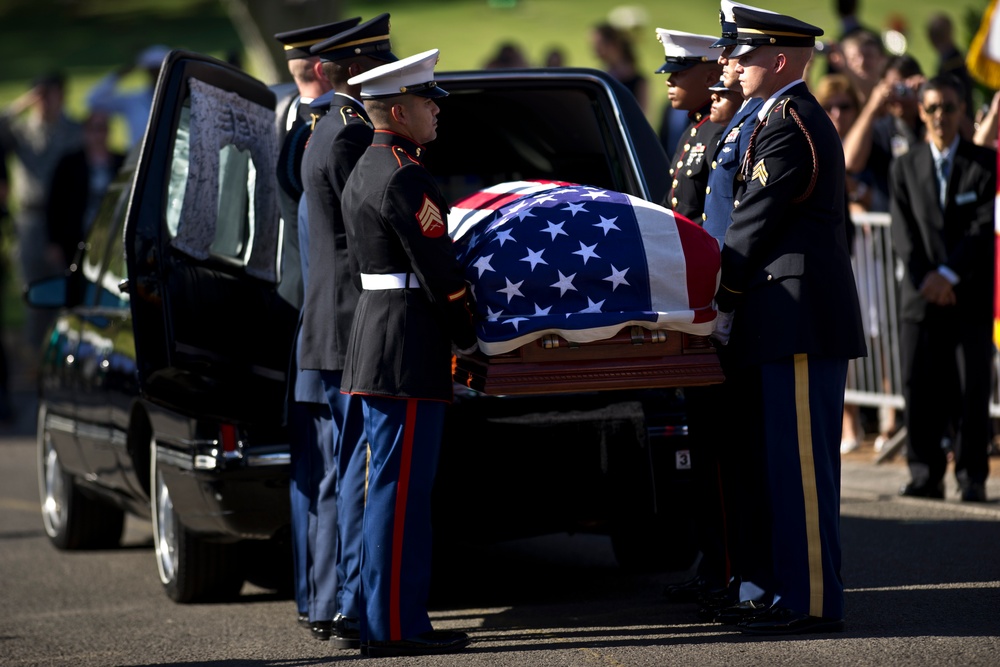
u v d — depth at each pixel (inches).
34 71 5797.2
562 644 722.8
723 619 746.8
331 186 721.6
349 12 6530.5
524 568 954.7
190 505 828.6
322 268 733.3
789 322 690.2
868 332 1283.2
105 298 1012.5
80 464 1032.2
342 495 742.5
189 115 788.0
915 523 996.6
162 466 852.0
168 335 756.6
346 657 725.9
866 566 874.8
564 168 925.2
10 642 812.0
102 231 1064.8
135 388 892.6
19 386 2066.9
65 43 6501.0
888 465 1242.6
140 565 1038.4
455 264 677.3
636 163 852.0
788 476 701.9
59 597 936.3
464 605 852.6
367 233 689.6
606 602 837.2
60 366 1059.3
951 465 1268.5
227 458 789.2
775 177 685.9
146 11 7298.2
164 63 780.0
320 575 765.9
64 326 1081.4
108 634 822.5
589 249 685.3
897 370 1269.7
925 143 1065.5
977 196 1042.7
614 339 687.7
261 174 834.8
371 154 693.3
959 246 1039.6
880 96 1213.7
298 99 856.9
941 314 1056.8
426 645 704.4
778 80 706.2
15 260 2043.6
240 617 851.4
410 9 6540.4
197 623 839.7
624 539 912.9
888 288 1267.2
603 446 769.6
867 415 1438.2
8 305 2699.3
